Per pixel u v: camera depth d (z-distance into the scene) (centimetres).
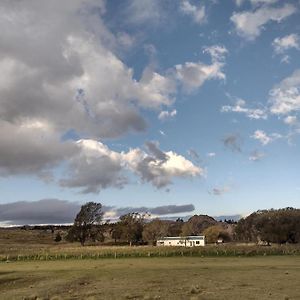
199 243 15025
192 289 3425
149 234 16388
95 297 3197
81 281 4281
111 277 4562
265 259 7481
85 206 16162
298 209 15025
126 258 7988
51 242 18075
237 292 3331
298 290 3428
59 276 4756
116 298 3144
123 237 16200
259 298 3023
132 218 16525
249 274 4691
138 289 3603
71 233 15975
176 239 15212
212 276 4541
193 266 5928
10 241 18550
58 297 3203
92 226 16150
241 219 17350
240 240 17188
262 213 15812
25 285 4178
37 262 7400
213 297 3088
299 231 14212
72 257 8206
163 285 3850
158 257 8125
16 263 7225
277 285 3741
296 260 7212
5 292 3716
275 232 14325
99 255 8344
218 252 8638
